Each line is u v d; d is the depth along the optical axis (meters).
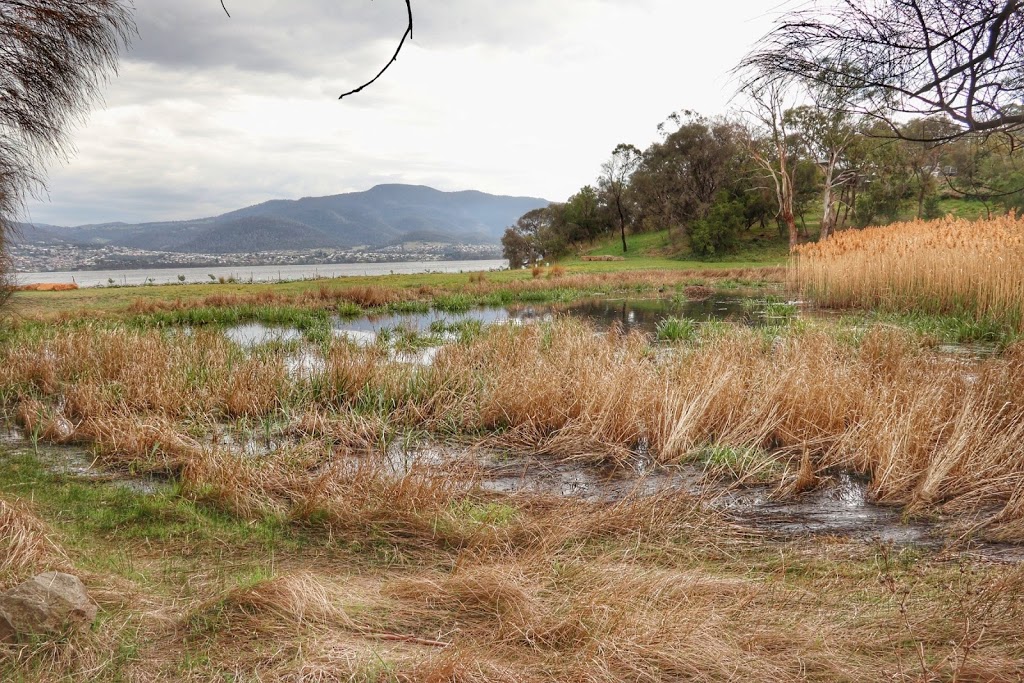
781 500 5.38
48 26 5.43
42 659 2.75
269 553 4.27
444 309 23.64
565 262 68.44
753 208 61.75
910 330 13.04
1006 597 3.21
